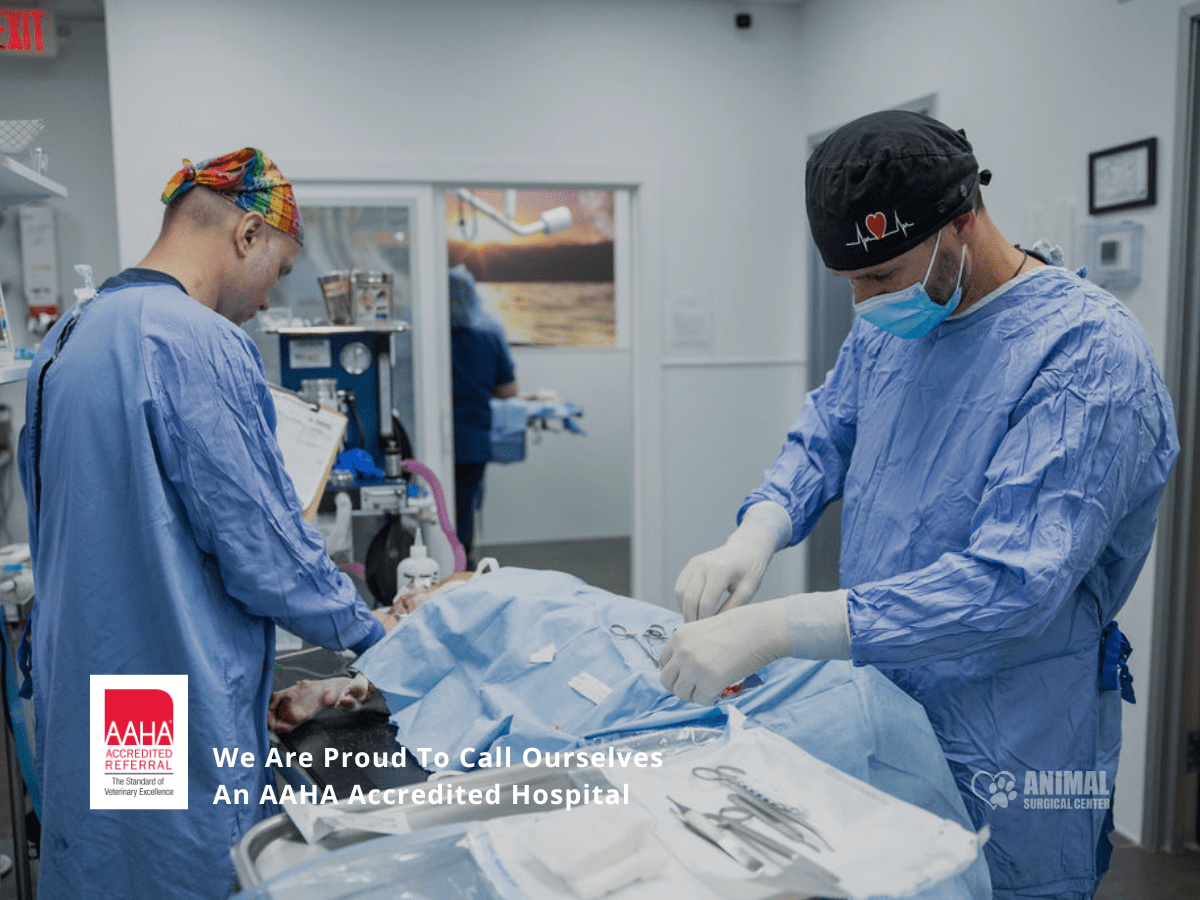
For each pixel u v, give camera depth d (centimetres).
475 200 436
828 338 364
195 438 116
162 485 116
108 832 118
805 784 84
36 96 363
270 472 125
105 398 115
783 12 369
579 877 70
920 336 115
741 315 379
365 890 70
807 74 368
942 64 293
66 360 118
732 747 91
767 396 386
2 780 270
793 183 377
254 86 322
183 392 116
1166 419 106
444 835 76
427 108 337
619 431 581
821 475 139
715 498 386
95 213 371
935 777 100
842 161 102
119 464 115
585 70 350
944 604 93
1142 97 224
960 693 108
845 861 72
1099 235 234
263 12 320
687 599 118
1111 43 231
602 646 136
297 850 78
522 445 463
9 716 166
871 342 133
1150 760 234
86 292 143
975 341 111
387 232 338
